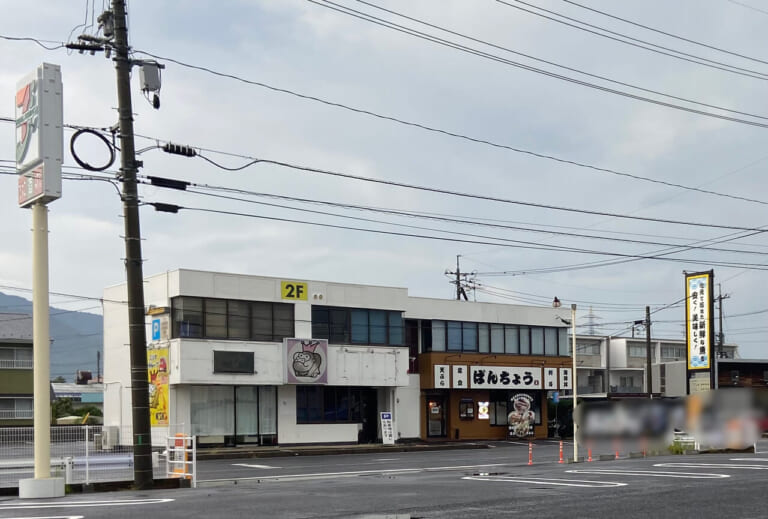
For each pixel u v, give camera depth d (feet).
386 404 148.56
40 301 59.88
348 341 142.41
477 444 147.95
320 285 139.85
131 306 67.72
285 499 52.01
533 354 167.94
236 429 129.90
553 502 48.14
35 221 60.08
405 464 101.96
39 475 59.16
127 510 46.06
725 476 64.69
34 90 59.88
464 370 156.76
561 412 176.45
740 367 209.36
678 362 243.81
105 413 139.03
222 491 60.90
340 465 101.60
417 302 154.92
